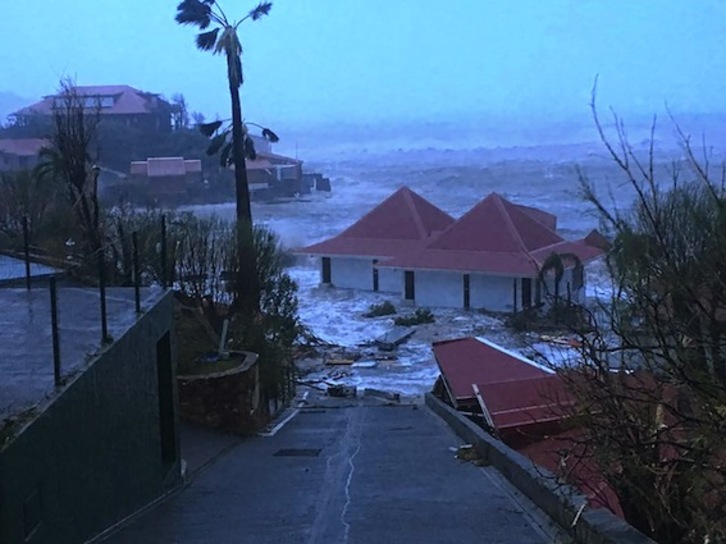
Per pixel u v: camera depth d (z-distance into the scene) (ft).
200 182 339.57
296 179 414.62
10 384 23.39
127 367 30.19
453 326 131.64
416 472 39.96
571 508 25.25
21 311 35.04
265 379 72.74
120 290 39.88
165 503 33.58
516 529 27.84
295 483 38.45
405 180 533.14
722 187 17.81
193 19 108.88
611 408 21.07
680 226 17.42
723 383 17.48
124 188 270.05
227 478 40.55
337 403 85.66
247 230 89.66
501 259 147.54
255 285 87.10
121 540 26.63
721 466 18.19
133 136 352.90
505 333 119.65
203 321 77.00
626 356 21.59
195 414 56.90
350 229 179.32
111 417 27.81
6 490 18.22
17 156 259.39
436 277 152.76
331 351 118.62
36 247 70.85
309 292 171.53
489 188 452.35
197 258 85.35
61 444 22.33
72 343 28.48
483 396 50.55
